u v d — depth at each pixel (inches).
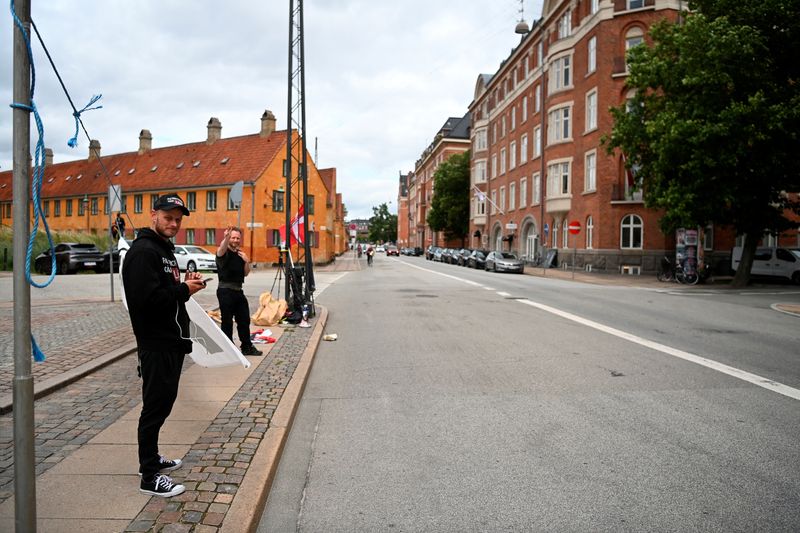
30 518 97.6
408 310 530.3
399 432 190.2
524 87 1819.6
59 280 861.2
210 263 1199.6
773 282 1002.7
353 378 266.8
